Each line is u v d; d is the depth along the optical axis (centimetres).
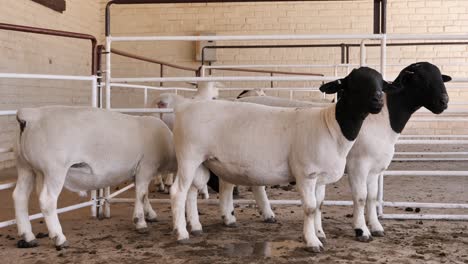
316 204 387
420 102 405
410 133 1245
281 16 1254
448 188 674
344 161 370
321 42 1256
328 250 380
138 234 429
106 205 498
